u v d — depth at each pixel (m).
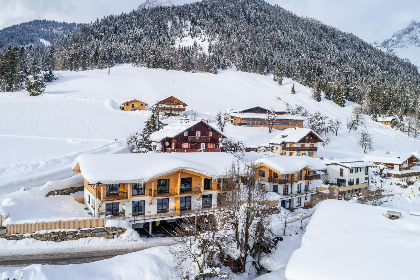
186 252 26.97
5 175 45.50
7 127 71.88
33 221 31.05
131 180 34.94
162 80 168.88
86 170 34.69
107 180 33.88
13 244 30.05
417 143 128.38
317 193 54.41
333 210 21.78
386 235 17.58
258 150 83.19
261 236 32.12
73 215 35.47
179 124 73.06
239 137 97.94
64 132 74.62
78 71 178.50
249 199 30.09
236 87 178.00
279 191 50.25
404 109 174.75
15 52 140.50
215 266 27.86
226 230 31.19
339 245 16.80
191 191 39.59
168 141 67.19
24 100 103.62
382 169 77.38
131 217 36.03
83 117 89.81
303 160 54.44
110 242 32.59
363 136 112.62
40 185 44.03
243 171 38.28
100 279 23.50
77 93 127.06
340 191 61.97
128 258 26.28
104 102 112.94
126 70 187.00
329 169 66.50
